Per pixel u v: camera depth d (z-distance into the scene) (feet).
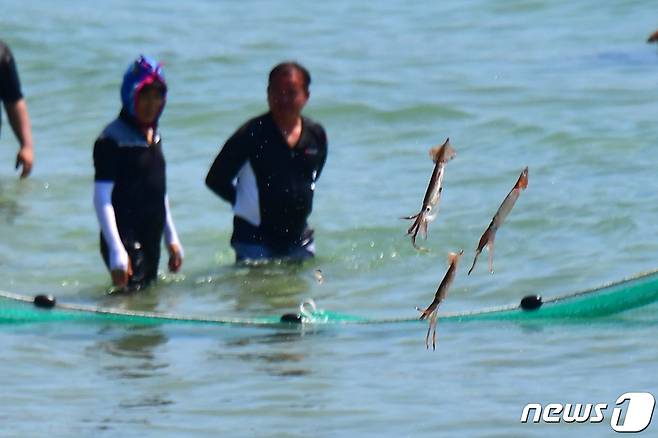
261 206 128.16
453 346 100.63
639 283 105.19
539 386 91.56
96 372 97.14
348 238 134.62
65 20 226.58
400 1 242.17
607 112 171.12
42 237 139.44
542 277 119.75
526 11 229.86
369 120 175.94
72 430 85.92
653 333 100.99
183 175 158.61
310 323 107.14
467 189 148.15
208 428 85.97
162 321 108.58
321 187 152.25
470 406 88.28
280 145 127.65
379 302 116.88
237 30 223.30
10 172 162.71
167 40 216.74
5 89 155.63
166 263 131.34
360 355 99.40
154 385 94.07
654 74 187.73
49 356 100.53
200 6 240.32
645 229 130.00
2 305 110.42
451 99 181.57
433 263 126.62
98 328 107.76
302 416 87.51
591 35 213.25
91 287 124.26
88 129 179.83
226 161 127.75
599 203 138.41
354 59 205.77
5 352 101.45
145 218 121.39
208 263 130.11
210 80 195.42
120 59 206.49
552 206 138.82
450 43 214.28
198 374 96.07
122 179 120.57
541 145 161.48
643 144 157.58
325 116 177.99
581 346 99.19
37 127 180.96
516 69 195.62
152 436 84.89
